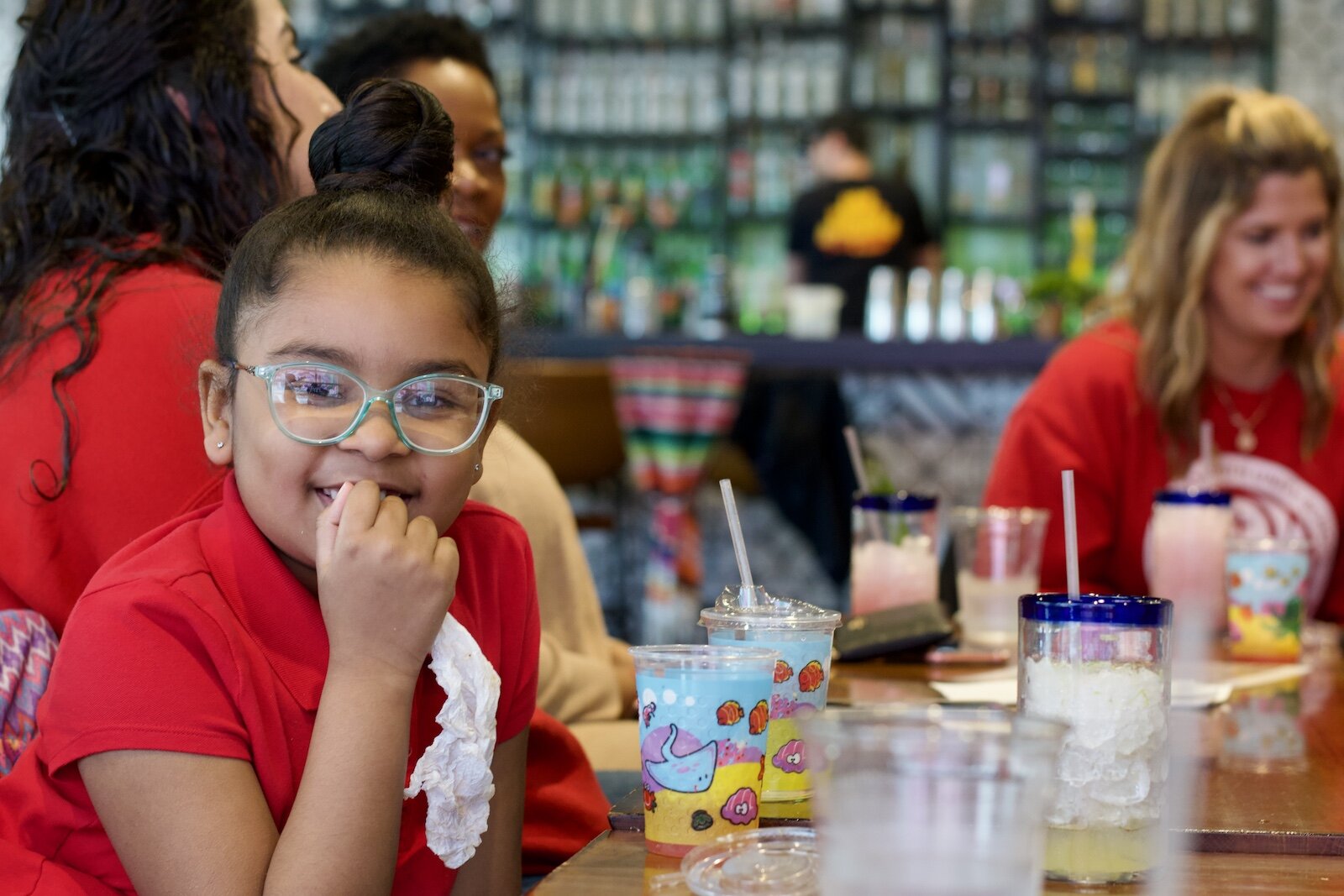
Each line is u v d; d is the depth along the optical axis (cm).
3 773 108
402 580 92
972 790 60
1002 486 222
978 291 454
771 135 627
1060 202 623
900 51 627
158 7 139
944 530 455
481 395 100
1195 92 617
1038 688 85
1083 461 218
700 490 402
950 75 625
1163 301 217
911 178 631
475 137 200
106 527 120
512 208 625
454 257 100
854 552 174
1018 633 89
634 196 621
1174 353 215
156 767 90
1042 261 620
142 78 138
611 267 511
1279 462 218
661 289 521
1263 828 86
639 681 88
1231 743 115
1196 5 613
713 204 624
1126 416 218
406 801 103
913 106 623
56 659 96
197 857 89
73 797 97
